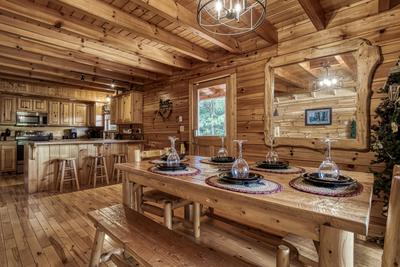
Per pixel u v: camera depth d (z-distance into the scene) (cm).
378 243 215
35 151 409
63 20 265
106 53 369
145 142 560
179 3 242
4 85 542
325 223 97
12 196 381
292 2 247
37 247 217
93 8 233
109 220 169
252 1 236
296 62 291
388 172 200
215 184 139
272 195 119
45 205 336
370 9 238
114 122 621
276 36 306
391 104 195
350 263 95
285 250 107
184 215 282
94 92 693
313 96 288
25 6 237
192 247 133
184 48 341
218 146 393
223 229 256
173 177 160
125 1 244
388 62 228
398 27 223
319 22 254
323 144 267
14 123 596
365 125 237
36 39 298
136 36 335
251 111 341
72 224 269
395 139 192
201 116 427
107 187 441
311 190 125
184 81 458
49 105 655
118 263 161
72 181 455
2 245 220
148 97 557
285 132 310
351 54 252
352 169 249
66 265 189
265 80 321
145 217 176
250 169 188
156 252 127
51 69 461
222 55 380
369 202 107
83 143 470
